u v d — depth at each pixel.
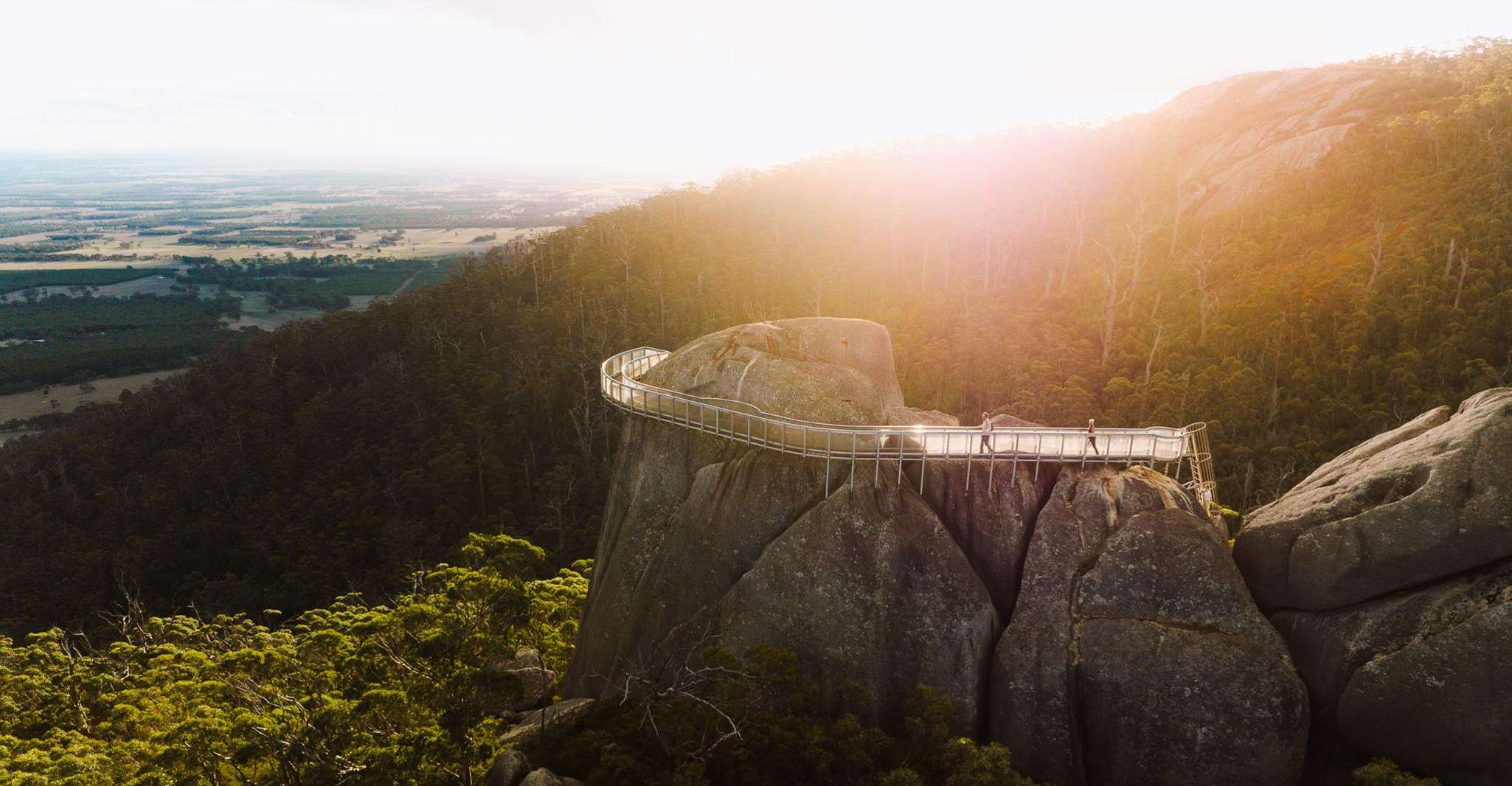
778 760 22.72
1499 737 19.69
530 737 27.67
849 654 25.81
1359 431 65.56
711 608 28.94
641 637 30.20
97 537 87.38
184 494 89.38
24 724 39.34
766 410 29.73
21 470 103.38
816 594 26.36
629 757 24.11
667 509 31.59
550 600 39.06
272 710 31.19
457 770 26.88
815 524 26.86
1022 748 24.30
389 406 95.25
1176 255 111.94
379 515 80.44
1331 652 22.66
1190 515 25.33
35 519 92.06
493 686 26.75
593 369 94.62
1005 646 24.92
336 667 37.06
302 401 105.62
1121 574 24.66
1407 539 21.84
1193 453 29.50
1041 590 25.25
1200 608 23.89
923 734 22.92
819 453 27.73
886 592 25.78
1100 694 23.67
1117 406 79.06
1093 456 27.44
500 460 85.06
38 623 75.31
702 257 134.25
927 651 25.16
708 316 113.44
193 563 82.19
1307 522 24.36
